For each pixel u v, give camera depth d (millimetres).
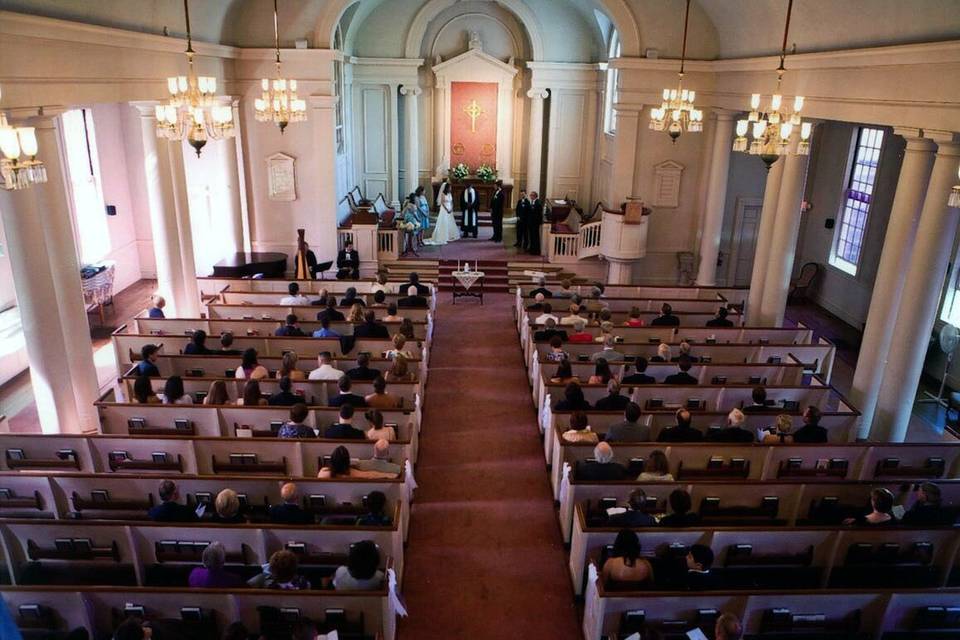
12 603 5391
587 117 22156
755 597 5551
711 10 15984
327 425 8680
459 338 14523
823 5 11281
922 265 9273
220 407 8500
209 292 14859
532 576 7547
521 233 20266
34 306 8953
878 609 5660
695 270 18281
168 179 13211
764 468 8148
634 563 5832
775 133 9523
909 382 9734
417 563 7715
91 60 10016
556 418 8852
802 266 18906
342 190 19750
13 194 8492
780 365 10547
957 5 8344
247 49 16484
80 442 7926
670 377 9891
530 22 21094
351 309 12680
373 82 21688
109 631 5547
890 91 9852
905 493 7539
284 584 5590
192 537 6293
